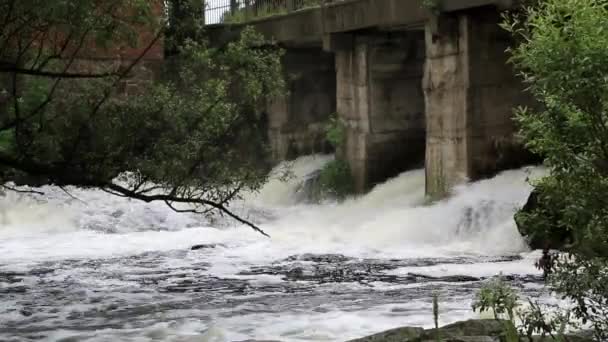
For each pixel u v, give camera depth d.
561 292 10.86
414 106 39.28
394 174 38.91
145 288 22.77
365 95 38.56
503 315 13.23
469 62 31.62
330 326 16.97
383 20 34.88
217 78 21.56
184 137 20.95
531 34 11.08
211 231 34.12
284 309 19.12
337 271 24.88
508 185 30.59
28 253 30.00
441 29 32.12
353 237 31.45
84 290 22.53
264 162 24.39
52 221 35.50
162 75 22.50
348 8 37.00
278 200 40.97
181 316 18.59
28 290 22.64
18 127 20.98
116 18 20.80
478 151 31.92
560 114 9.86
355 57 38.81
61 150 20.92
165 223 35.53
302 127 45.12
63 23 19.78
